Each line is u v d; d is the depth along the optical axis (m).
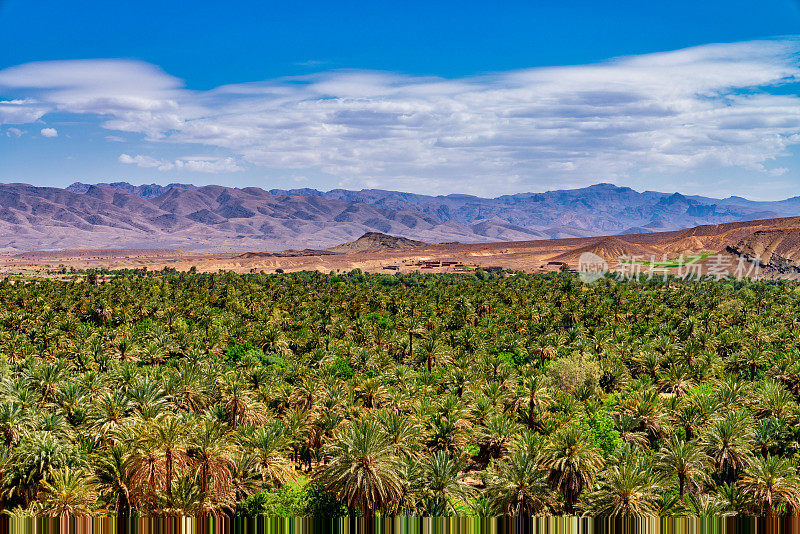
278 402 71.31
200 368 77.75
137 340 103.38
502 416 59.09
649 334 113.62
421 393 73.38
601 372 79.19
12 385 61.94
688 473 47.84
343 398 66.12
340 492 44.31
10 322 112.00
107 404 56.31
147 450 43.62
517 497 44.56
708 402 61.53
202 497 44.56
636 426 60.12
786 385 77.75
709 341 100.88
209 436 46.28
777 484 45.47
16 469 45.62
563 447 48.03
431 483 46.34
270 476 50.25
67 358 88.44
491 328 119.56
